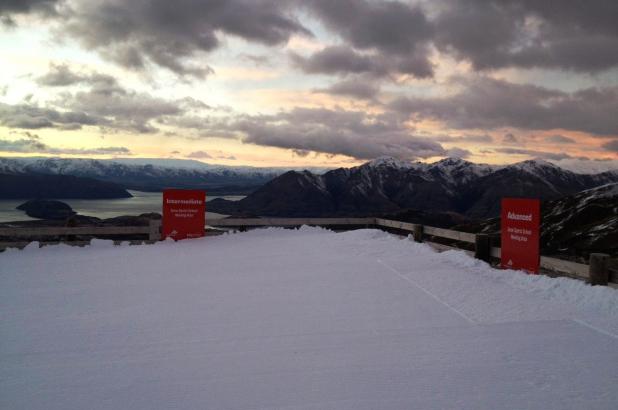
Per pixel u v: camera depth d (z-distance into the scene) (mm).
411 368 5195
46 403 4562
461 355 5531
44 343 6168
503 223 10172
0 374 5230
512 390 4664
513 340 5988
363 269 10352
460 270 10016
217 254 12945
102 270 10984
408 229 14898
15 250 14219
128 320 7098
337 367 5254
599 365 5211
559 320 6738
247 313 7344
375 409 4340
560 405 4375
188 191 15891
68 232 14984
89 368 5348
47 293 8828
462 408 4340
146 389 4809
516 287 8641
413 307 7516
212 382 4938
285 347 5883
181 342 6121
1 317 7348
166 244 15102
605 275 7945
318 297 8188
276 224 17656
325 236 15812
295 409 4367
